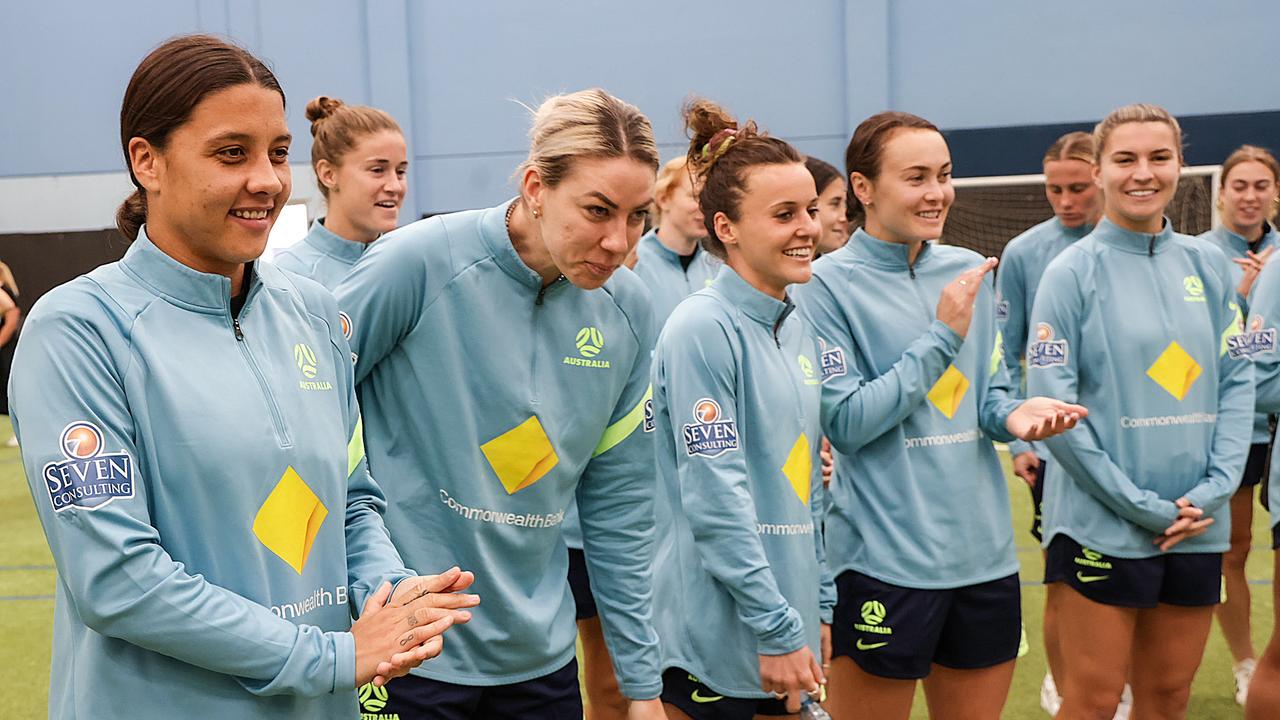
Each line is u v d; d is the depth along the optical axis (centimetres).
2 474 864
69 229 1127
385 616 154
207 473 148
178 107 143
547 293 217
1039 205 1003
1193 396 318
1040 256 454
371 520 180
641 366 234
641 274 413
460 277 213
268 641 146
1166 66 972
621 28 1032
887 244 291
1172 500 316
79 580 141
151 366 146
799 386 252
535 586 227
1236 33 958
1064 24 987
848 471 294
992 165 1007
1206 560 319
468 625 219
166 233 150
